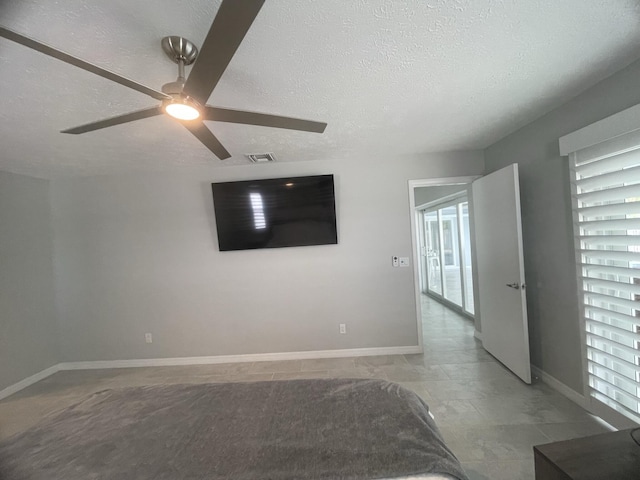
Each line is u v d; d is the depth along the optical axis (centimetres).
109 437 118
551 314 224
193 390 153
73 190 324
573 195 194
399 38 127
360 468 94
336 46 129
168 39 117
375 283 313
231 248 313
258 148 266
